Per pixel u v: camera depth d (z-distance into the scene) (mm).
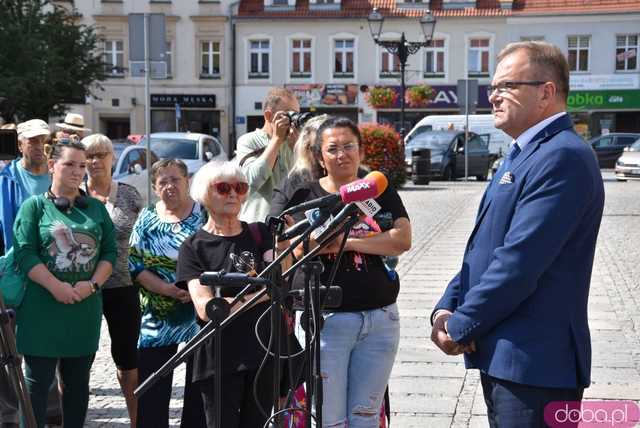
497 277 3016
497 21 43438
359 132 4125
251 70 44531
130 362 5328
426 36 23375
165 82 44438
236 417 4070
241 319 4055
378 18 23281
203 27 44156
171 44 44312
